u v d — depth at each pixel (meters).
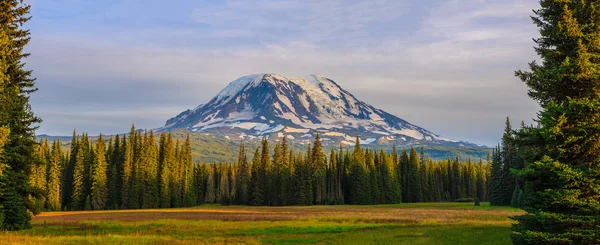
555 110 20.88
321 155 136.88
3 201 36.94
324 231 46.16
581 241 20.19
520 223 23.25
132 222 58.25
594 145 20.58
